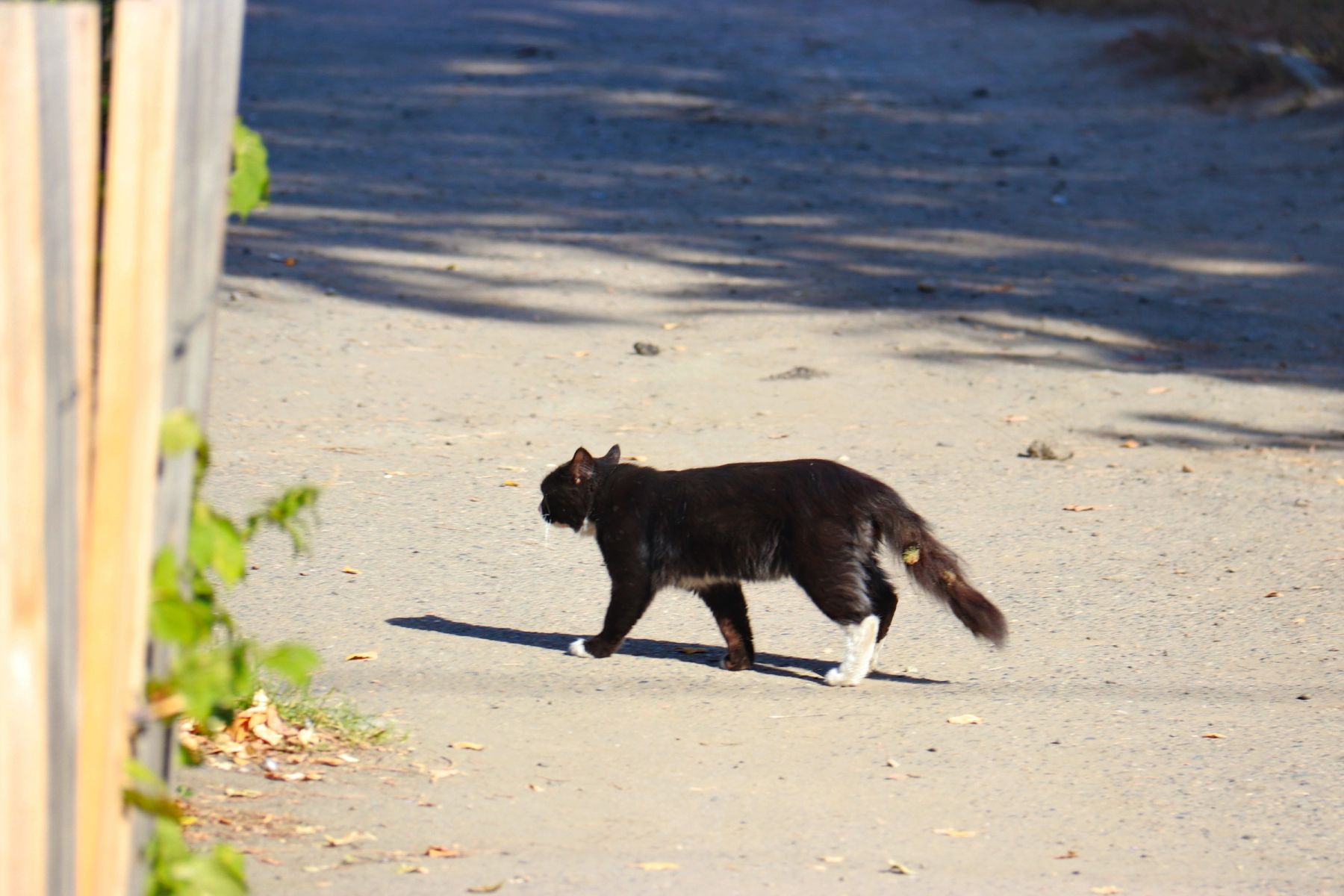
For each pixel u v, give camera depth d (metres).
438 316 21.44
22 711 3.35
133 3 3.68
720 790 7.98
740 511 9.88
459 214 27.64
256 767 7.88
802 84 41.81
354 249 24.78
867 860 7.02
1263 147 33.41
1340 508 14.54
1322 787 8.22
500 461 15.53
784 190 30.48
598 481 10.34
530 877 6.54
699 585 10.22
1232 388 19.16
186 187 4.16
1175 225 27.91
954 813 7.75
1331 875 7.03
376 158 32.00
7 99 3.21
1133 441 16.95
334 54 44.12
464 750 8.45
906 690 9.88
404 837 7.03
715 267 24.70
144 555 3.99
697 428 16.98
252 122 34.97
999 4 53.81
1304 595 11.99
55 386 3.49
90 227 3.74
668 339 20.78
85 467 3.69
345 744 8.37
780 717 9.27
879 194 30.27
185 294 4.23
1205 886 6.84
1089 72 42.59
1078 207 29.39
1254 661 10.49
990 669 10.34
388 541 12.88
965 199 30.03
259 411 16.83
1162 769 8.46
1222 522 14.06
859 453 16.17
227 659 4.41
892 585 10.53
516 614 11.30
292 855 6.66
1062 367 19.94
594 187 30.20
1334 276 24.59
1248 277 24.61
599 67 42.97
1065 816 7.75
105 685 3.82
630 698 9.55
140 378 3.85
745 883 6.61
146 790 4.22
